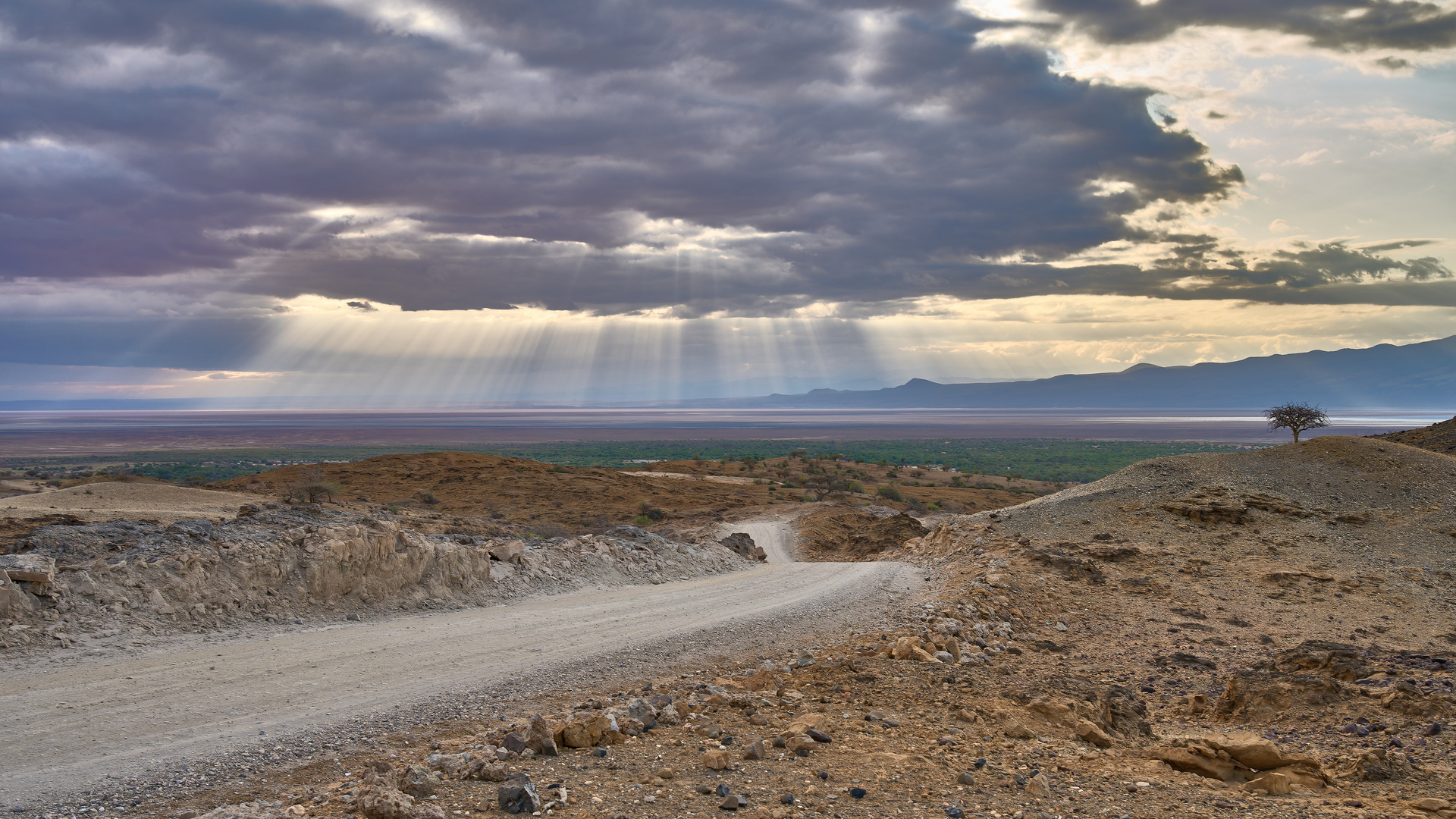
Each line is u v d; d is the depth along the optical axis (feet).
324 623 62.49
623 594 86.07
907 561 130.52
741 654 59.21
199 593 58.18
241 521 70.49
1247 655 67.67
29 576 51.26
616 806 24.79
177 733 36.70
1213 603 87.92
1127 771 30.14
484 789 26.73
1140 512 124.77
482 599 76.69
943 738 33.65
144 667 46.93
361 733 37.70
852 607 81.56
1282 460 138.31
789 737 32.86
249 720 38.88
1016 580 93.50
